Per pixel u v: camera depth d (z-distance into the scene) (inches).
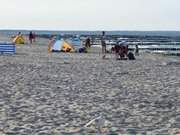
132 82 1085.1
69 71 1341.0
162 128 557.9
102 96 843.4
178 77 1220.5
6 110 685.3
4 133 532.1
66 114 656.4
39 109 696.4
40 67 1449.3
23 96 829.8
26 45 3255.4
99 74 1270.9
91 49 2883.9
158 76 1245.1
